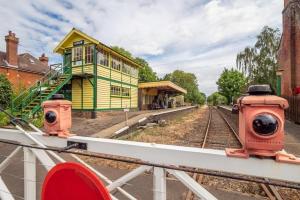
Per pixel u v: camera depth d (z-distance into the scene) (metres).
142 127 11.92
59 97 2.30
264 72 29.23
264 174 1.35
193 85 83.88
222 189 3.77
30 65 29.86
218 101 84.19
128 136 9.46
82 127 11.26
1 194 2.25
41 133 2.38
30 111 12.08
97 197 1.24
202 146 7.77
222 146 7.99
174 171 1.59
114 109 19.19
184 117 22.33
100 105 16.83
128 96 22.48
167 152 1.65
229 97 59.97
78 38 16.78
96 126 11.33
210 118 21.27
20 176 4.16
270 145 1.31
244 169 1.41
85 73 15.32
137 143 1.83
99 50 16.83
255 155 1.38
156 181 1.55
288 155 1.33
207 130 11.68
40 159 2.17
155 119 14.50
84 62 16.52
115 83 19.53
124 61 21.62
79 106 16.75
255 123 1.31
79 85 16.78
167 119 17.44
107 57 18.22
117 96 19.86
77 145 2.10
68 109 2.34
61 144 2.22
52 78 16.03
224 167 1.46
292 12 18.66
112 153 1.92
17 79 25.50
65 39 16.91
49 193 1.48
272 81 28.16
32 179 2.26
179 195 3.43
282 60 21.53
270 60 29.11
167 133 10.66
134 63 23.28
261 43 30.11
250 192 3.74
